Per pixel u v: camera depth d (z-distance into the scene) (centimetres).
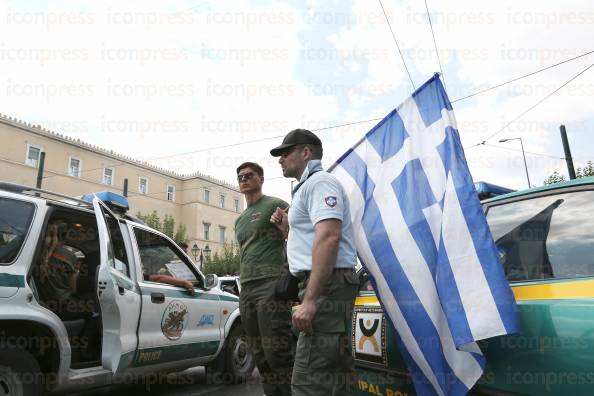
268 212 345
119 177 3350
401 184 253
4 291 301
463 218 216
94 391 500
